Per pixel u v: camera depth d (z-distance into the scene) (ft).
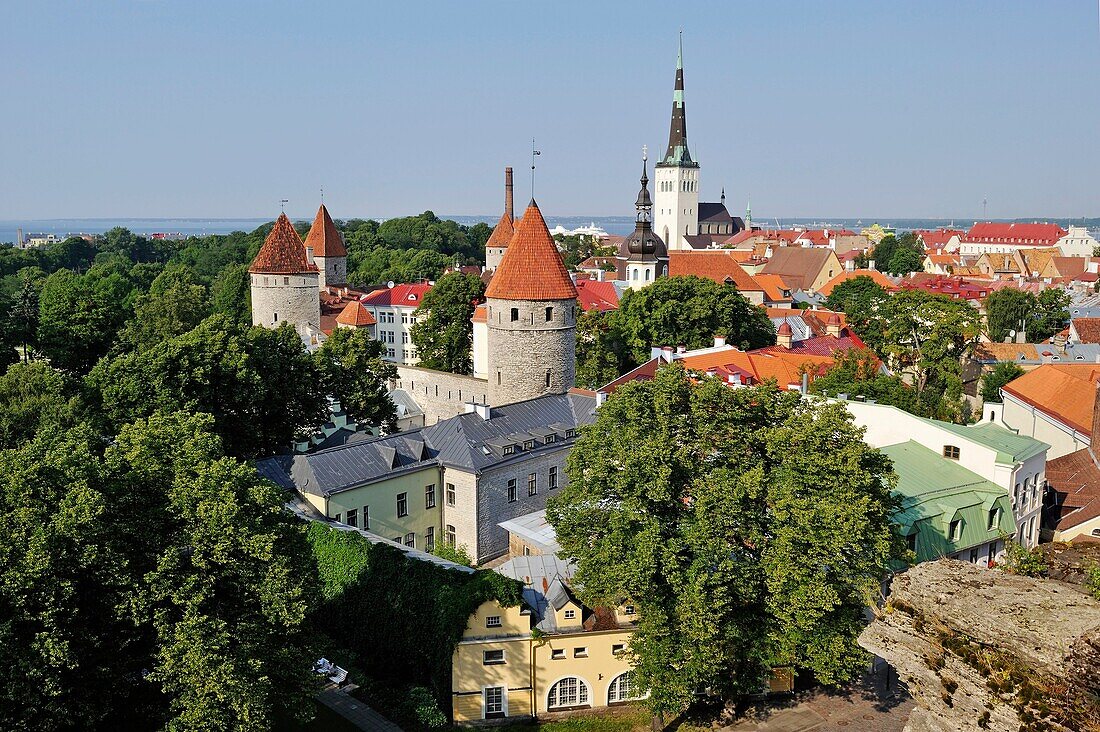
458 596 149.18
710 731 147.23
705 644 133.90
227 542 118.32
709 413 150.10
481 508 212.02
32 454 120.16
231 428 225.56
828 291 607.78
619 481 142.82
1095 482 212.43
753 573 137.49
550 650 151.02
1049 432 251.60
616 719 151.53
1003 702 61.72
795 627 136.26
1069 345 397.60
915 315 359.46
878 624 71.77
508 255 262.06
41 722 101.40
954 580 69.87
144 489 124.26
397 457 208.54
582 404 246.47
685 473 144.25
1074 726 57.88
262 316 362.53
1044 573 104.78
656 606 138.82
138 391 215.10
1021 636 62.59
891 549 142.82
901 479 186.39
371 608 163.73
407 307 483.92
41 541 104.47
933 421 209.77
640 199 501.15
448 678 149.48
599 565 143.84
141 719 120.26
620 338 374.22
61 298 384.88
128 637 116.06
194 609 112.88
